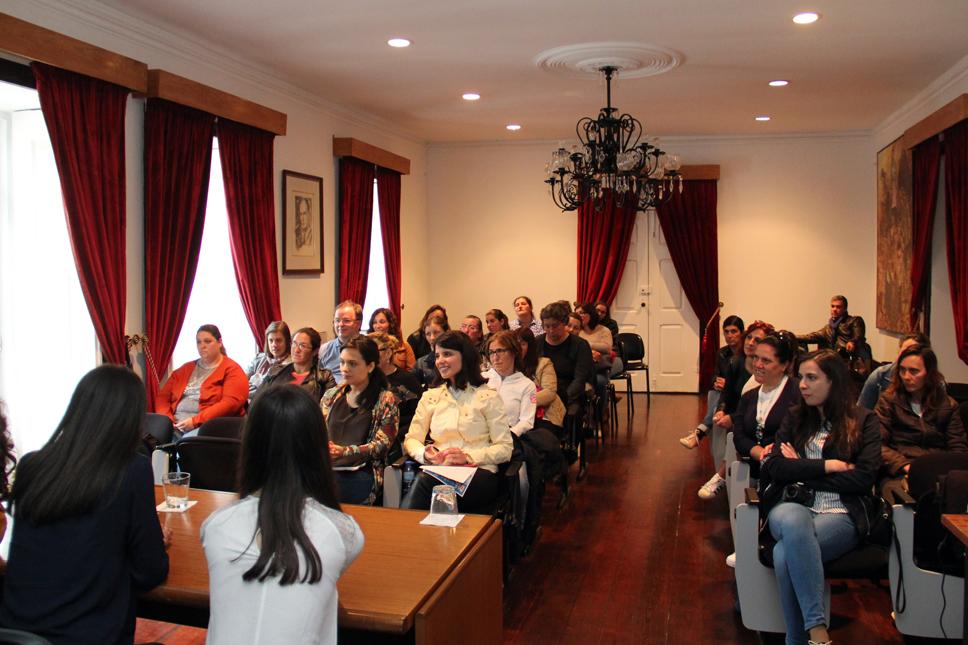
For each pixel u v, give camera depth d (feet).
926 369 13.12
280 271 22.22
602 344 25.14
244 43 18.35
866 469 10.70
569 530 16.37
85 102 14.90
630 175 20.79
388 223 28.66
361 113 26.68
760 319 32.71
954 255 20.63
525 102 25.14
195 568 7.80
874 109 26.81
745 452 13.60
